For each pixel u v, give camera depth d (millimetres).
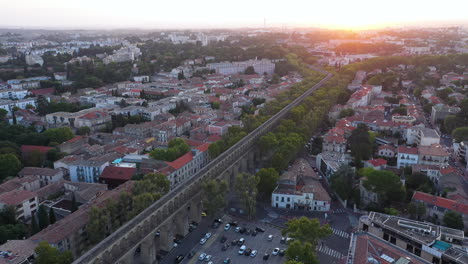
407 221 178750
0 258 159500
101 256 152750
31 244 170250
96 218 183250
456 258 148875
